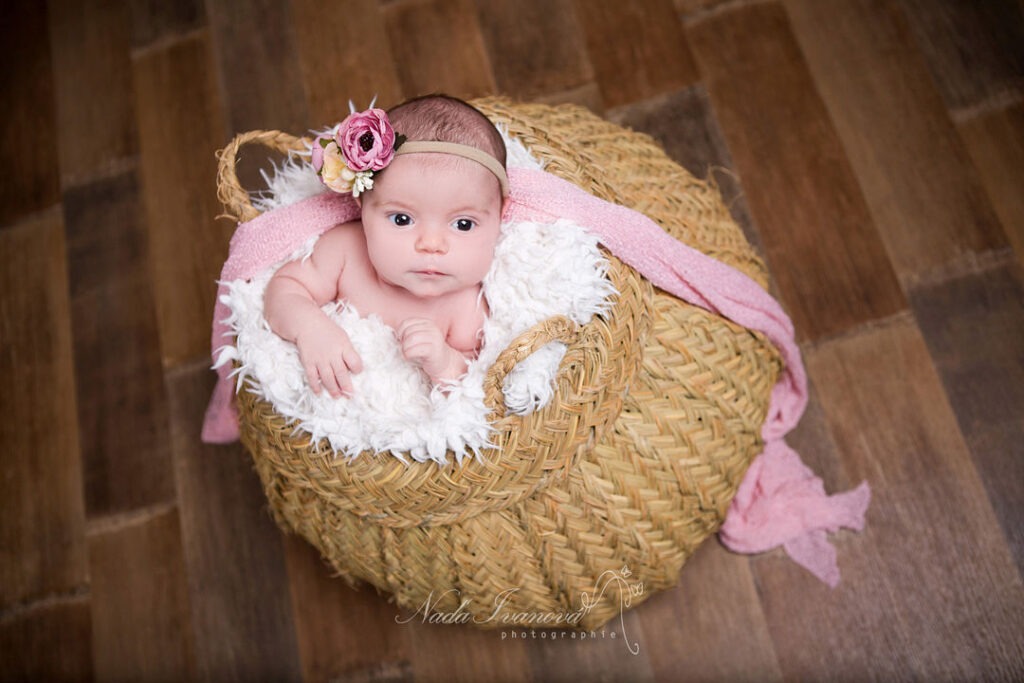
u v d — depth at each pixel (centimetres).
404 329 122
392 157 117
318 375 126
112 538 184
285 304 129
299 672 172
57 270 204
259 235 133
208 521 182
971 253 176
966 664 154
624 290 131
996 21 190
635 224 133
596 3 207
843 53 194
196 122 212
